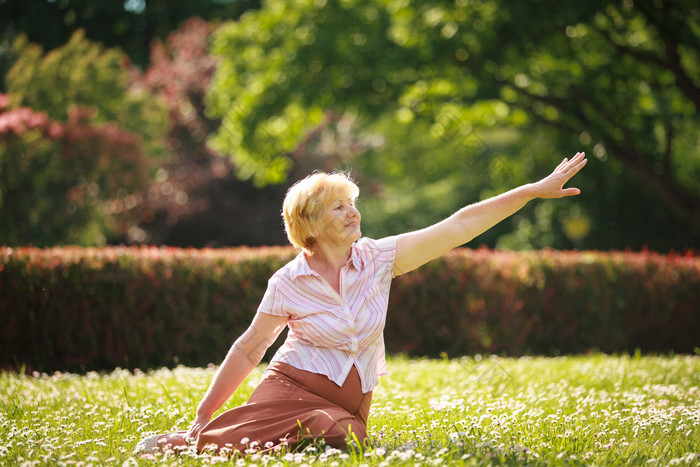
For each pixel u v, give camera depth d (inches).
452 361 395.5
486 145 1131.9
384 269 160.9
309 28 769.6
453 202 1264.8
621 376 286.5
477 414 205.2
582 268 461.4
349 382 155.6
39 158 844.6
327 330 153.6
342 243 156.2
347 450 147.0
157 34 1440.7
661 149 829.2
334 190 155.9
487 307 454.0
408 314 449.7
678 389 251.4
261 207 1088.2
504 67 741.9
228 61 832.3
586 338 461.4
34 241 866.8
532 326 458.0
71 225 906.7
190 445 158.6
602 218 918.4
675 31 657.0
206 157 1101.1
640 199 892.6
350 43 761.6
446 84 782.5
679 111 791.1
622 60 736.3
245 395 244.4
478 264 456.1
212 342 417.4
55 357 389.1
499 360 375.6
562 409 215.3
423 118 807.1
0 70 1061.1
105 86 1018.1
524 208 1039.0
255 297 424.2
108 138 892.6
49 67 986.1
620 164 818.8
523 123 860.0
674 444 161.0
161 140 1060.5
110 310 396.5
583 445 161.3
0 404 228.7
